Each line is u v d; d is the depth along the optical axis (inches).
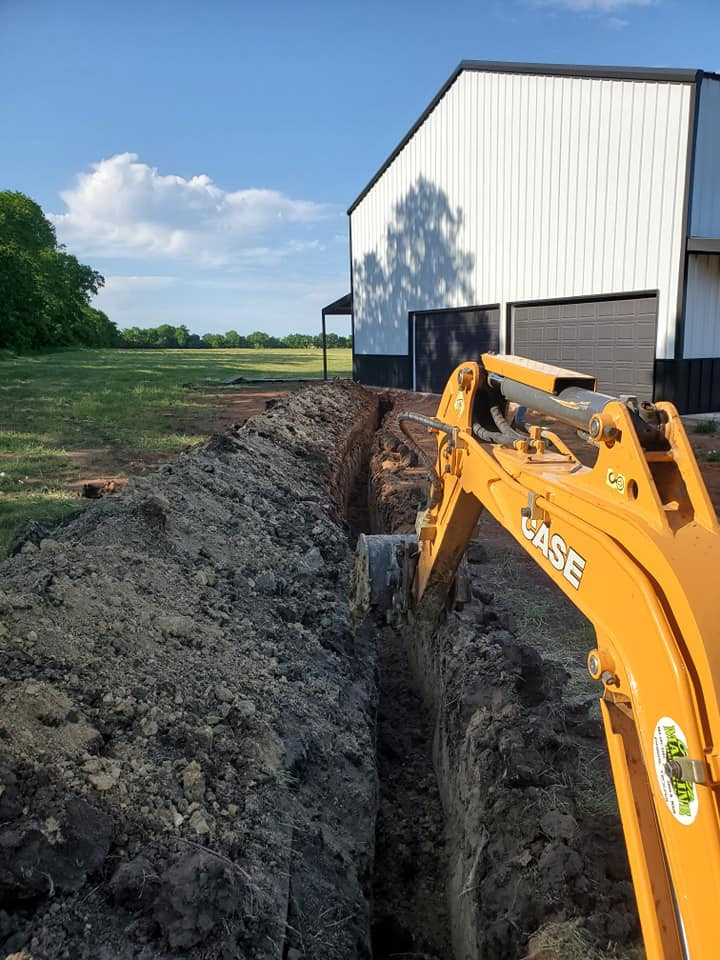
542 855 136.7
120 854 115.4
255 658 192.2
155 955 103.8
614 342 738.2
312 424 576.7
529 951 124.1
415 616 193.2
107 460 526.0
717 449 563.5
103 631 166.4
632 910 127.4
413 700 247.6
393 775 206.4
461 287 948.0
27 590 167.3
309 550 295.1
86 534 223.8
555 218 783.7
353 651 234.7
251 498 318.3
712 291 684.7
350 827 158.9
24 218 2556.6
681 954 83.6
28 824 109.4
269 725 163.8
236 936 110.1
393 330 1117.7
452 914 155.9
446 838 176.7
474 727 177.9
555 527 113.4
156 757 137.2
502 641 215.3
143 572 204.7
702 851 74.9
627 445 98.4
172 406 876.6
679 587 81.6
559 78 751.7
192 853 118.3
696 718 76.3
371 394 1023.0
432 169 975.0
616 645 92.3
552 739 167.3
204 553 240.4
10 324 2199.8
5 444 576.7
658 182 668.7
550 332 820.0
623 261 711.7
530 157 805.9
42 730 128.4
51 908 104.9
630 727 93.9
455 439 163.8
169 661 168.4
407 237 1051.3
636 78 668.7
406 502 380.5
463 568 225.0
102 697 144.1
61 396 928.9
